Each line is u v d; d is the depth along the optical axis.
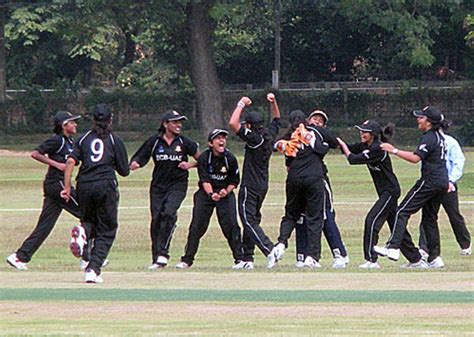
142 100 125.94
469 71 132.62
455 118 124.38
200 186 36.09
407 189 66.62
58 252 41.94
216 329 21.91
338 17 136.00
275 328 22.05
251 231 35.72
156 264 35.97
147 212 56.16
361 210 56.38
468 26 114.56
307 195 35.00
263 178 35.94
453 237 46.47
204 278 31.25
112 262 38.97
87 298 26.62
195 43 116.38
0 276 32.22
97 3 114.88
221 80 144.12
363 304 25.47
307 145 34.84
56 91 125.62
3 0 131.38
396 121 125.00
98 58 144.25
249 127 35.91
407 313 24.00
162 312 24.27
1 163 93.00
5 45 137.50
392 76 141.00
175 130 35.88
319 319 23.14
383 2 117.44
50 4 127.69
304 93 125.94
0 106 125.06
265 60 142.12
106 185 29.91
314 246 35.16
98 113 30.16
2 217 53.88
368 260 35.41
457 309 24.61
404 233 35.34
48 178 35.00
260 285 29.22
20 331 21.77
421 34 115.50
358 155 34.94
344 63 143.12
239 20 113.50
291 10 132.12
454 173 38.22
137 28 138.25
